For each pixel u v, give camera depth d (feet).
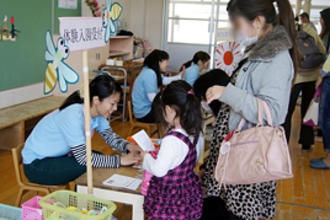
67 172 6.89
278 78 5.04
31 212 5.65
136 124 13.08
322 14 14.01
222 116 5.87
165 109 5.64
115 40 21.75
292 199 10.37
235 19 5.27
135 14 25.64
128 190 6.09
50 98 15.71
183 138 5.46
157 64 13.10
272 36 5.11
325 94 12.60
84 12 18.08
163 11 25.93
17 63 13.85
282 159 4.98
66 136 6.76
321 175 12.38
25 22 13.96
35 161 7.02
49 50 5.48
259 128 5.14
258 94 5.18
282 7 5.34
